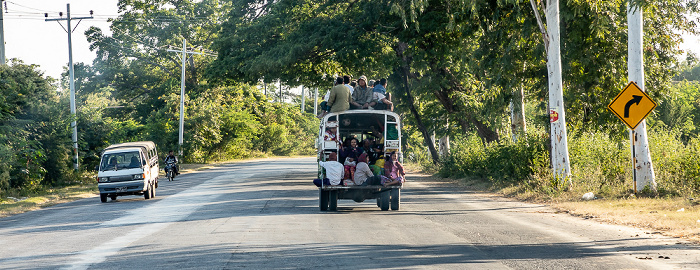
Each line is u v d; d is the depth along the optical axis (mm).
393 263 8461
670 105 38500
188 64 81000
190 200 21719
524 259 8758
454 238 11016
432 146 40906
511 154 25359
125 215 17062
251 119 80250
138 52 78750
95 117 40719
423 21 28828
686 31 23297
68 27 36250
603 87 22938
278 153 98812
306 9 35250
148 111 79250
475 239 10883
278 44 34500
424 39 30781
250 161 71062
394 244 10273
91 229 13742
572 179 20625
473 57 24688
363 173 16438
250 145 86562
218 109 71812
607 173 21359
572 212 15656
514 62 23250
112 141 41156
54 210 20719
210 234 11875
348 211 16594
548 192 19906
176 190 27938
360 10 32250
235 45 36000
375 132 18109
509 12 22891
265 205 18391
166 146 61688
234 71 36906
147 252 9836
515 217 14812
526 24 22016
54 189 31516
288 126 103312
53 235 12883
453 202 19281
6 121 30297
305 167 49969
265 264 8484
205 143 69125
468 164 31688
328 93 18328
